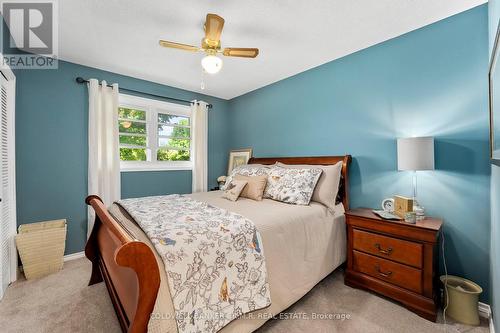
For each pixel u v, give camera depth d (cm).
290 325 160
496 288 141
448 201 193
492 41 154
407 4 178
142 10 185
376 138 238
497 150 120
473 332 154
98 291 203
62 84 273
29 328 158
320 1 175
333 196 229
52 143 267
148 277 96
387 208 215
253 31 214
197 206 201
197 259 121
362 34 219
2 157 208
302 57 266
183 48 195
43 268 234
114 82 311
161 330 102
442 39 196
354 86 255
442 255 193
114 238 125
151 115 357
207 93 405
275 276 157
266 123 364
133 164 340
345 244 235
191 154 391
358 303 184
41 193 261
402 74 220
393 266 183
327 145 282
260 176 257
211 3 176
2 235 203
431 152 179
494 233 153
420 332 153
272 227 164
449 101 193
